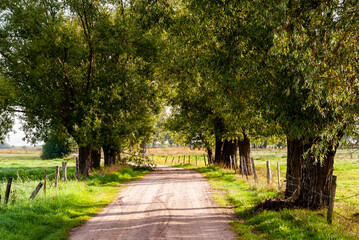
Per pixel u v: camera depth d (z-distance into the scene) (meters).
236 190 16.33
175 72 19.77
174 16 12.69
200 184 19.70
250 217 10.59
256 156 56.06
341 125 7.75
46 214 10.63
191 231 9.04
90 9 20.53
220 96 11.70
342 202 13.61
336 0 7.50
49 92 19.59
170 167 40.94
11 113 20.44
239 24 9.84
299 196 11.02
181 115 30.27
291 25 8.01
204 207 12.62
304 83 7.45
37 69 18.59
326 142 8.22
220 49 10.34
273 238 8.07
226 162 30.14
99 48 20.41
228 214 11.34
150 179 23.83
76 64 20.22
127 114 22.81
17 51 19.34
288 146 12.41
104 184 19.81
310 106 7.95
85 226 9.89
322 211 9.94
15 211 10.24
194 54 13.09
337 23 7.57
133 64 22.84
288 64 8.11
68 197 13.49
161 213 11.54
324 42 7.71
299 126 8.28
